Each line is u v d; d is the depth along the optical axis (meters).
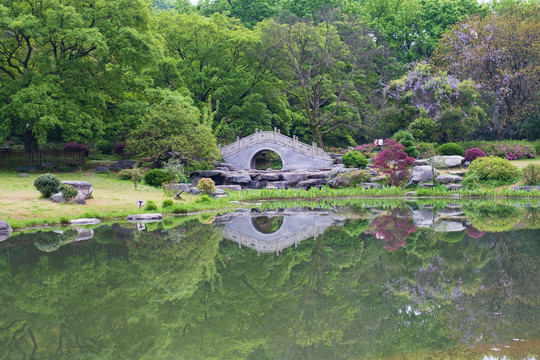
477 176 33.28
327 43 49.84
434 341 6.12
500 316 7.18
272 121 56.78
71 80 32.00
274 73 53.06
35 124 28.69
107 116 37.16
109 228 17.58
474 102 44.16
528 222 18.12
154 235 15.85
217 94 46.38
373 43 58.28
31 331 6.74
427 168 34.56
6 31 29.77
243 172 38.84
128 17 34.22
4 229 16.34
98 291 8.91
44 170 32.34
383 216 21.12
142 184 30.50
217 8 62.53
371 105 54.00
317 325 7.13
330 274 10.39
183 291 9.01
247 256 12.48
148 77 39.25
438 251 12.47
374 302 8.20
